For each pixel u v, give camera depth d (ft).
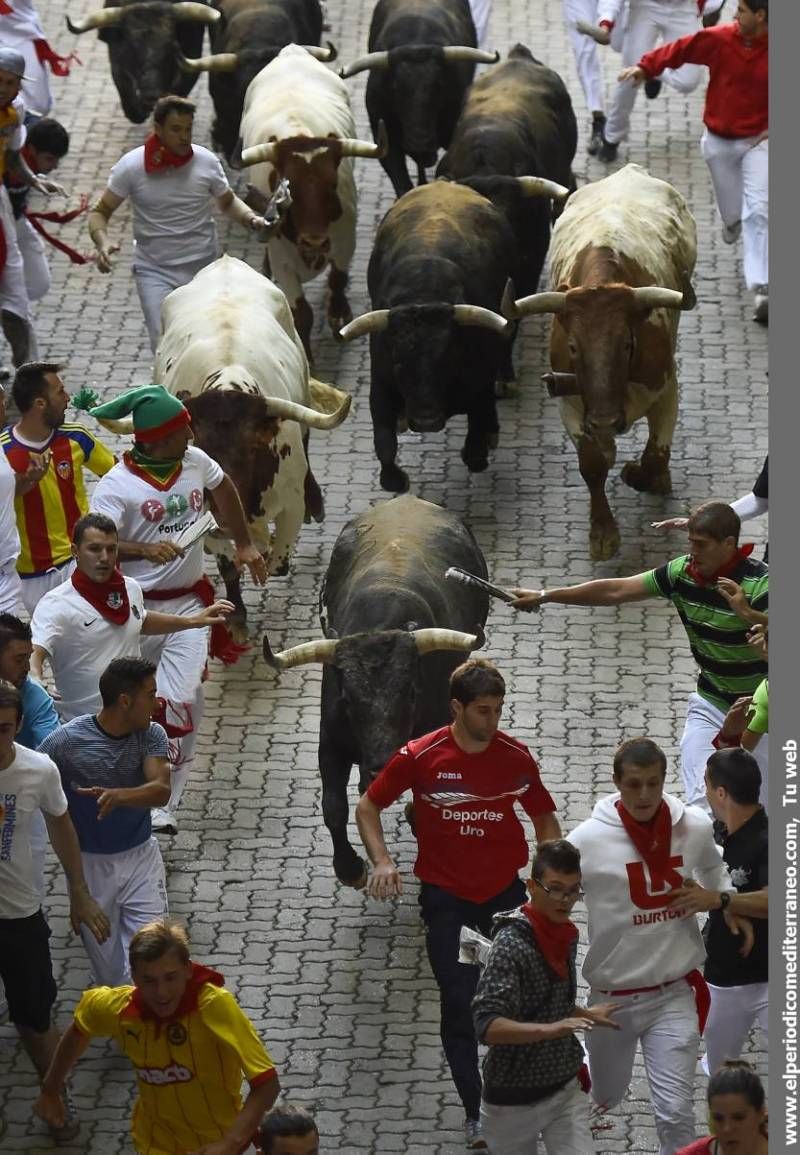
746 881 44.86
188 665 56.95
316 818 60.03
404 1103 49.14
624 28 96.58
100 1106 49.52
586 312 67.97
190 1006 39.58
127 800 47.78
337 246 82.84
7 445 59.11
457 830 46.50
